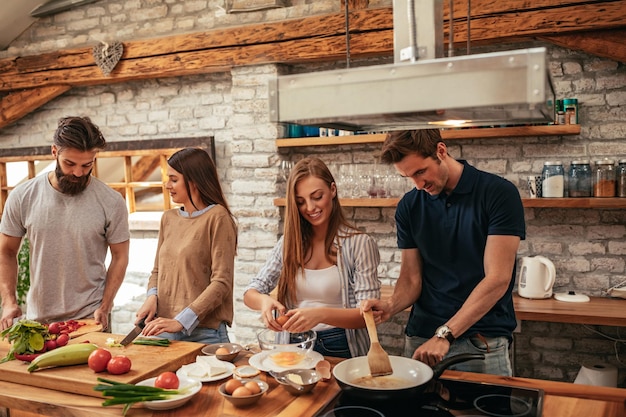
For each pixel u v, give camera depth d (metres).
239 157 4.41
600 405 1.61
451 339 1.96
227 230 2.47
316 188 2.12
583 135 3.63
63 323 2.50
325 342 2.16
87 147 2.59
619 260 3.62
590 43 3.42
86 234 2.75
